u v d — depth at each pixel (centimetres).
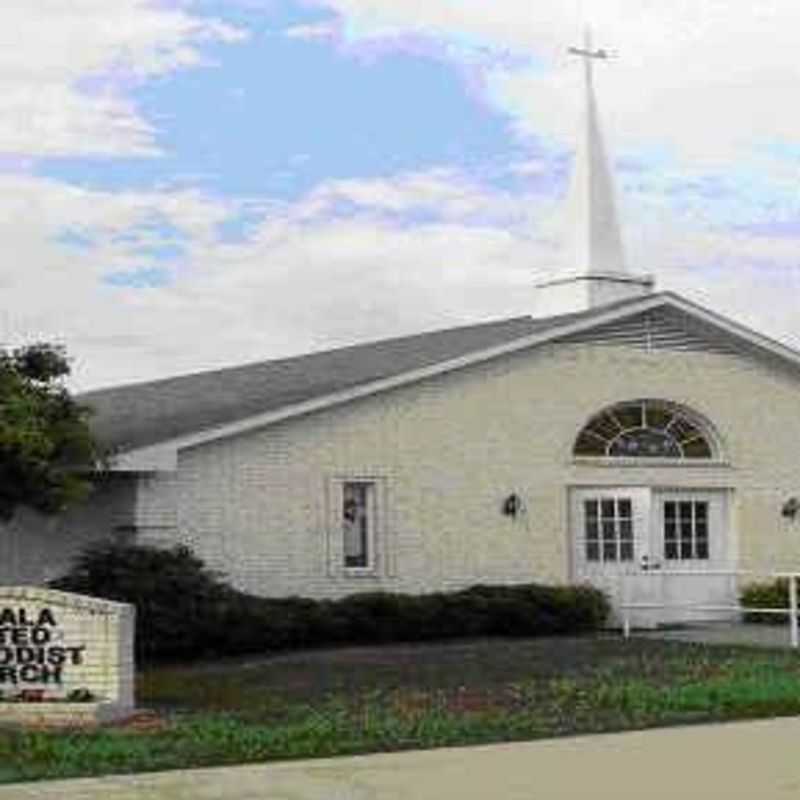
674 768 1298
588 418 2873
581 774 1270
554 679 1980
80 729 1598
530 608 2647
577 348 2873
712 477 2975
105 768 1323
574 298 3152
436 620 2589
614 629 2794
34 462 2022
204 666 2270
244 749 1412
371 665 2183
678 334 2973
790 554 3042
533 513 2806
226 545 2550
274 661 2284
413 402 2722
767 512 3025
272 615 2436
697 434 2991
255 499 2580
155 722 1644
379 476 2683
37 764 1345
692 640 2519
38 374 2145
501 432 2792
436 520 2723
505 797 1177
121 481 2512
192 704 1819
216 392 3033
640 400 2923
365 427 2678
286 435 2612
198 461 2536
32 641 1741
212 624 2367
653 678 1958
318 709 1725
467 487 2755
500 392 2797
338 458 2653
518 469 2800
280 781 1246
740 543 2988
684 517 2959
